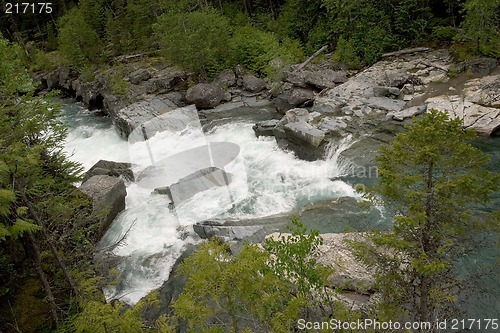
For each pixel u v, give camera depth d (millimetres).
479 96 18016
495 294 8969
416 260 5969
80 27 33750
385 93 20422
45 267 10234
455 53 21859
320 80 22672
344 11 25797
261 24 32031
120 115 19266
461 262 9688
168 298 11070
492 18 20203
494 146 15320
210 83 25656
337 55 25516
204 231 12492
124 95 26391
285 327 5301
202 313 5438
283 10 31531
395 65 23156
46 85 36906
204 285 5188
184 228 12898
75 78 34281
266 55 25703
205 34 26375
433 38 24406
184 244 12570
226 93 24594
